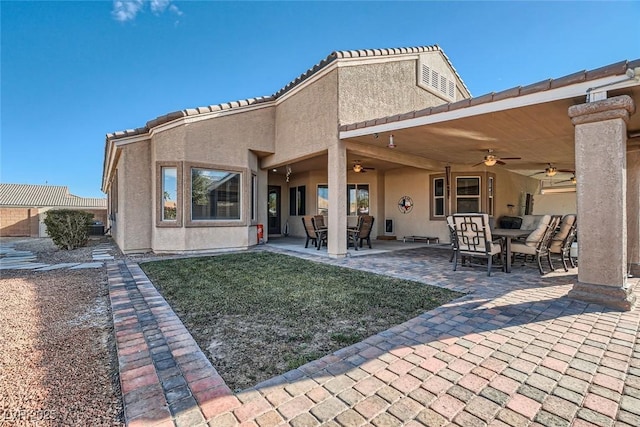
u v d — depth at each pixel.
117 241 12.31
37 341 3.26
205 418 2.00
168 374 2.51
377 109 9.20
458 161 11.39
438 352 2.87
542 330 3.34
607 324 3.48
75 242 10.96
